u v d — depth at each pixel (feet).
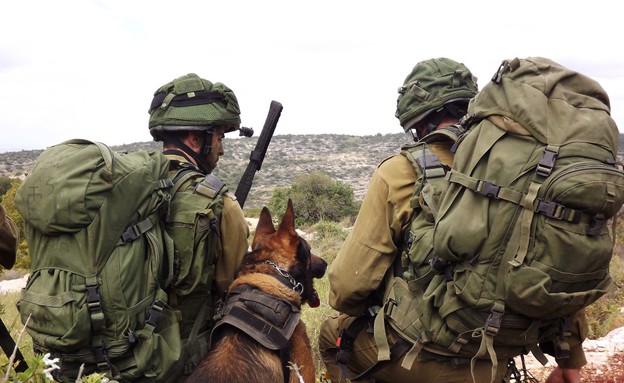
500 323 8.43
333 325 11.81
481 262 8.29
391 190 9.75
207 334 10.67
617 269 26.73
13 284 60.23
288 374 10.01
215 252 10.48
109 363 8.99
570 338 10.41
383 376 10.30
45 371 7.39
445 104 10.58
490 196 8.22
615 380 14.60
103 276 8.86
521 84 8.46
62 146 9.37
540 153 8.09
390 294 9.77
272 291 10.09
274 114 11.83
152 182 9.43
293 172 342.44
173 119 10.71
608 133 8.24
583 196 7.77
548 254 7.98
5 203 63.16
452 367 9.47
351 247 9.96
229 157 315.37
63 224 8.77
